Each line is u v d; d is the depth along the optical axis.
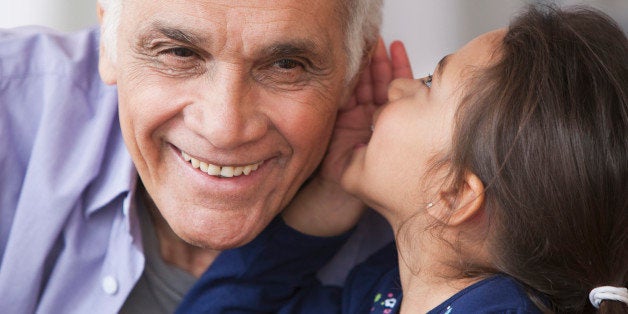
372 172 1.85
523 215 1.65
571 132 1.63
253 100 1.64
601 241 1.63
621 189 1.64
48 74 1.98
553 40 1.73
